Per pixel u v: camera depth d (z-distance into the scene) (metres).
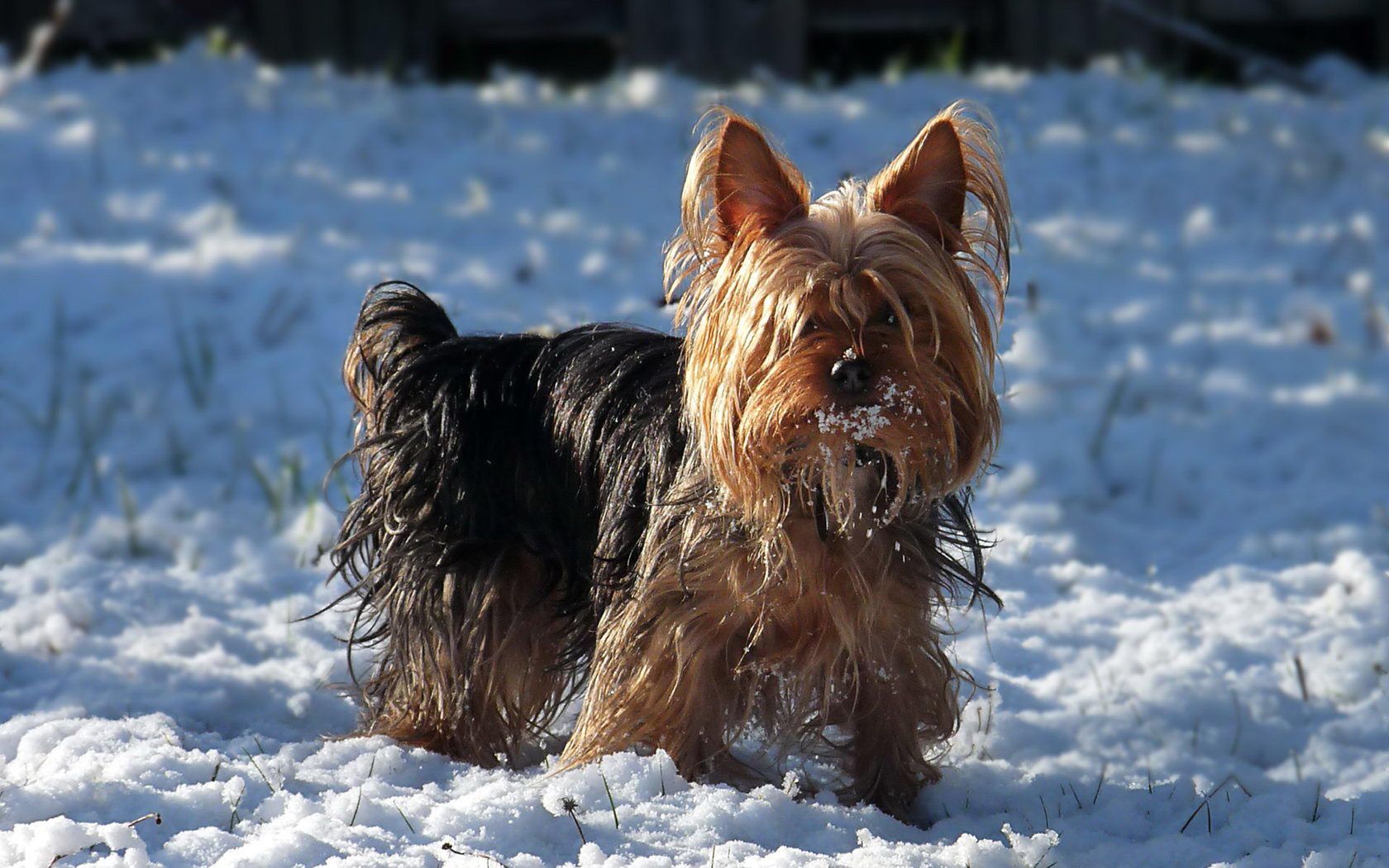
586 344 6.26
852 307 5.05
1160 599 8.23
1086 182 16.06
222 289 12.66
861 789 5.80
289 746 5.93
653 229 14.33
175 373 11.39
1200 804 5.69
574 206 14.92
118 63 18.14
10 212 14.19
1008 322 6.88
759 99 17.11
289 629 7.40
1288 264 14.33
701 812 5.11
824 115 16.62
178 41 18.36
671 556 5.45
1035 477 10.01
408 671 6.25
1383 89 18.77
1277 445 10.66
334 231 13.97
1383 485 9.98
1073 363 12.09
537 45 19.41
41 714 6.02
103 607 7.52
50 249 13.34
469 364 6.32
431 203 14.91
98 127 16.02
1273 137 17.31
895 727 5.76
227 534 8.93
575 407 6.04
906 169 5.35
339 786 5.45
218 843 4.63
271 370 11.41
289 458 10.09
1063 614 7.93
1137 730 6.64
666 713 5.58
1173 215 15.49
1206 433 10.87
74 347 11.70
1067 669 7.31
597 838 4.93
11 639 7.01
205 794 5.03
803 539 5.34
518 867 4.62
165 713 6.21
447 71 18.91
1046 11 18.61
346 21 18.11
